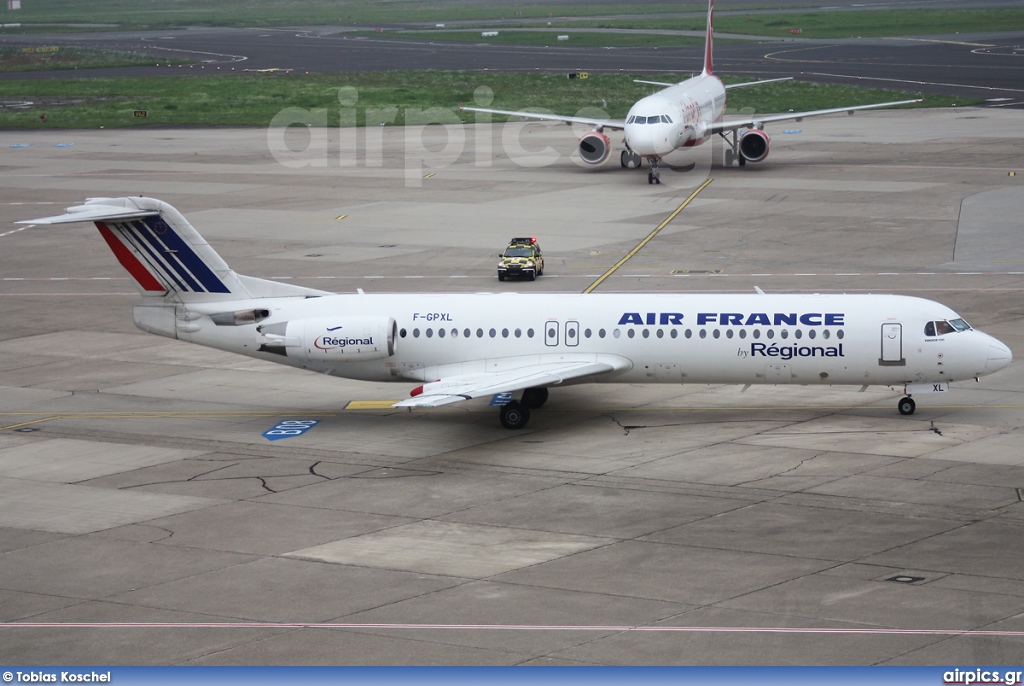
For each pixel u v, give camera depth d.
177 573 63.72
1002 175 194.12
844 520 69.12
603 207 181.00
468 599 59.38
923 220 164.12
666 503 73.06
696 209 177.00
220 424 93.44
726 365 90.31
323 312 93.44
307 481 79.25
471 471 80.62
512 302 93.06
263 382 106.06
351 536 68.75
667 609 57.56
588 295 93.62
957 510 70.31
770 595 58.88
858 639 53.78
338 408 97.75
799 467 79.19
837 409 93.12
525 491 76.12
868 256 144.75
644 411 94.44
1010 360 88.56
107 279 146.62
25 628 57.19
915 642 53.31
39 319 128.12
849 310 89.12
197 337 93.69
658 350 90.50
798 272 137.12
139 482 79.56
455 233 167.00
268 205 190.00
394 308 93.44
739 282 132.88
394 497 75.56
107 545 68.06
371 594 60.31
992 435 85.00
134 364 111.62
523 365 91.62
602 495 74.88
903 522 68.56
